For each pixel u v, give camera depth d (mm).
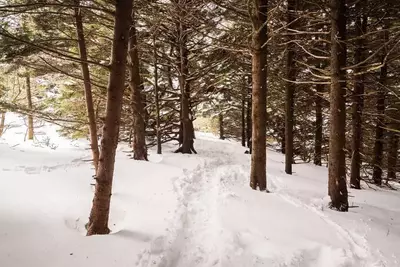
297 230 6047
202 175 10898
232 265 4707
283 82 13438
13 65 9375
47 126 25250
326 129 18922
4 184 7406
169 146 20625
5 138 21062
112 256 4559
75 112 16938
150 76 16562
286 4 11305
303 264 4875
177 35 14758
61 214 5980
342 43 7691
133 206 6902
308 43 10625
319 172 13984
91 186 8156
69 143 19000
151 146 19812
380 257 5230
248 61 16469
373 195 10789
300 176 12453
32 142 18531
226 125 30875
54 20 8648
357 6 9969
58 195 7090
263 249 5195
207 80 16266
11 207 5934
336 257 5008
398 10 9922
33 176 8422
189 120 16812
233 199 7492
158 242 5117
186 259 4875
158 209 6773
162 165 11320
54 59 9969
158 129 15391
